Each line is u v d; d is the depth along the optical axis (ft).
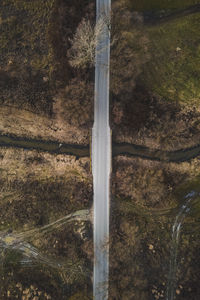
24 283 81.92
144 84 80.18
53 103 82.94
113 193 82.33
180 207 80.18
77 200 83.82
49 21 81.82
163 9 77.77
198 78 77.97
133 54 79.20
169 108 79.92
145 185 81.51
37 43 83.10
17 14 83.92
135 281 77.82
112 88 80.64
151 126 80.59
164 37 78.23
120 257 79.77
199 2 76.38
